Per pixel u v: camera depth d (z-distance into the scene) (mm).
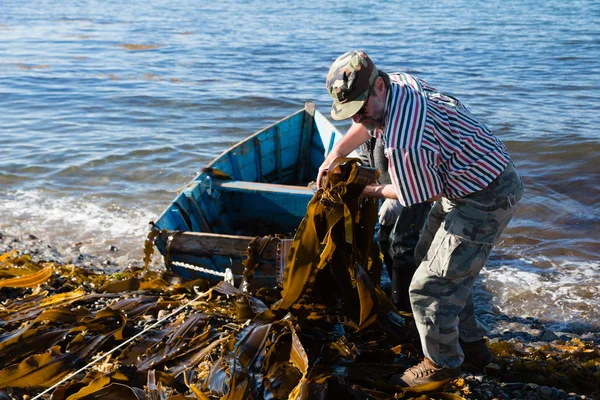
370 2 40000
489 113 12602
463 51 20516
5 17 31984
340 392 3531
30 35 25172
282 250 4574
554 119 11992
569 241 6945
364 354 4074
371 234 4262
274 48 21484
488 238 3389
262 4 39594
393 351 4062
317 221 4055
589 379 4086
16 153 9859
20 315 4531
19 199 8125
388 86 3203
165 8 37531
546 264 6438
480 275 6211
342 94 3127
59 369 3791
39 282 5172
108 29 27328
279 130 7395
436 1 40156
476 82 15797
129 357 3930
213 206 6066
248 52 20688
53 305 4707
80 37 24625
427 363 3678
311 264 4078
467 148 3234
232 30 26688
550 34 24109
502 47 21141
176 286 4980
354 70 3100
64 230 7207
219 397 3436
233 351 3660
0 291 5176
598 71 17000
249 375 3467
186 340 4066
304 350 3652
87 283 5402
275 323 4012
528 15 31141
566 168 9266
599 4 36281
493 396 3879
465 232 3367
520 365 4195
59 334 4133
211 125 11930
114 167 9352
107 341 4090
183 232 5059
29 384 3705
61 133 11117
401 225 4570
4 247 6652
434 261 3484
